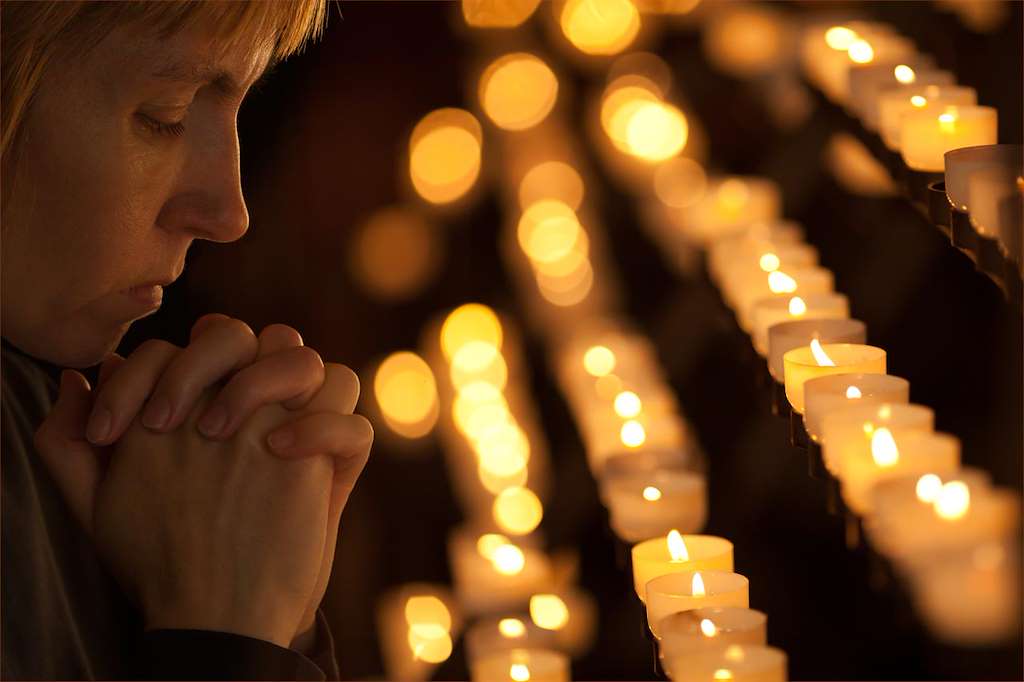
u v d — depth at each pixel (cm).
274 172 305
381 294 289
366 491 225
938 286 181
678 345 209
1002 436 173
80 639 133
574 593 184
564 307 253
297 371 134
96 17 129
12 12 128
